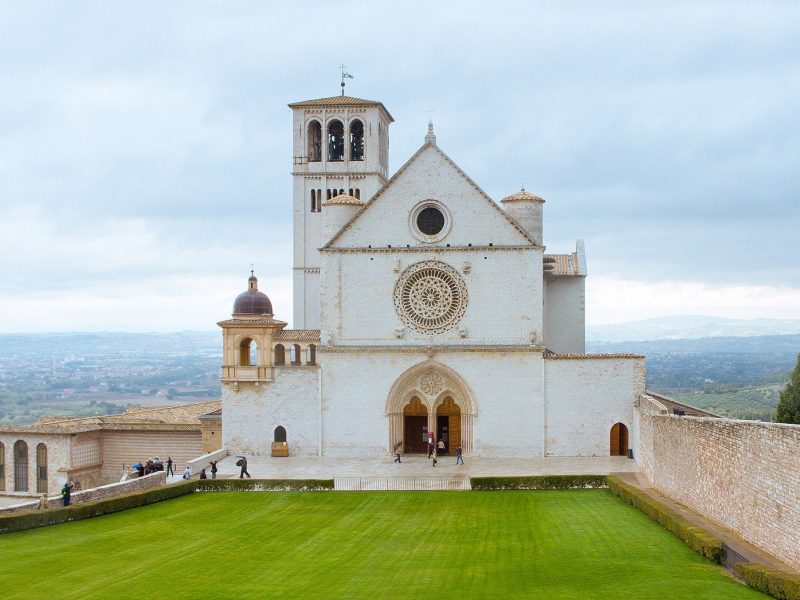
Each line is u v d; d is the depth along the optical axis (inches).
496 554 2134.6
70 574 2090.3
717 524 2178.9
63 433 3959.2
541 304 3599.9
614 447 3595.0
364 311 3663.9
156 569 2121.1
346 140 5007.4
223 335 3740.2
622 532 2297.0
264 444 3710.6
